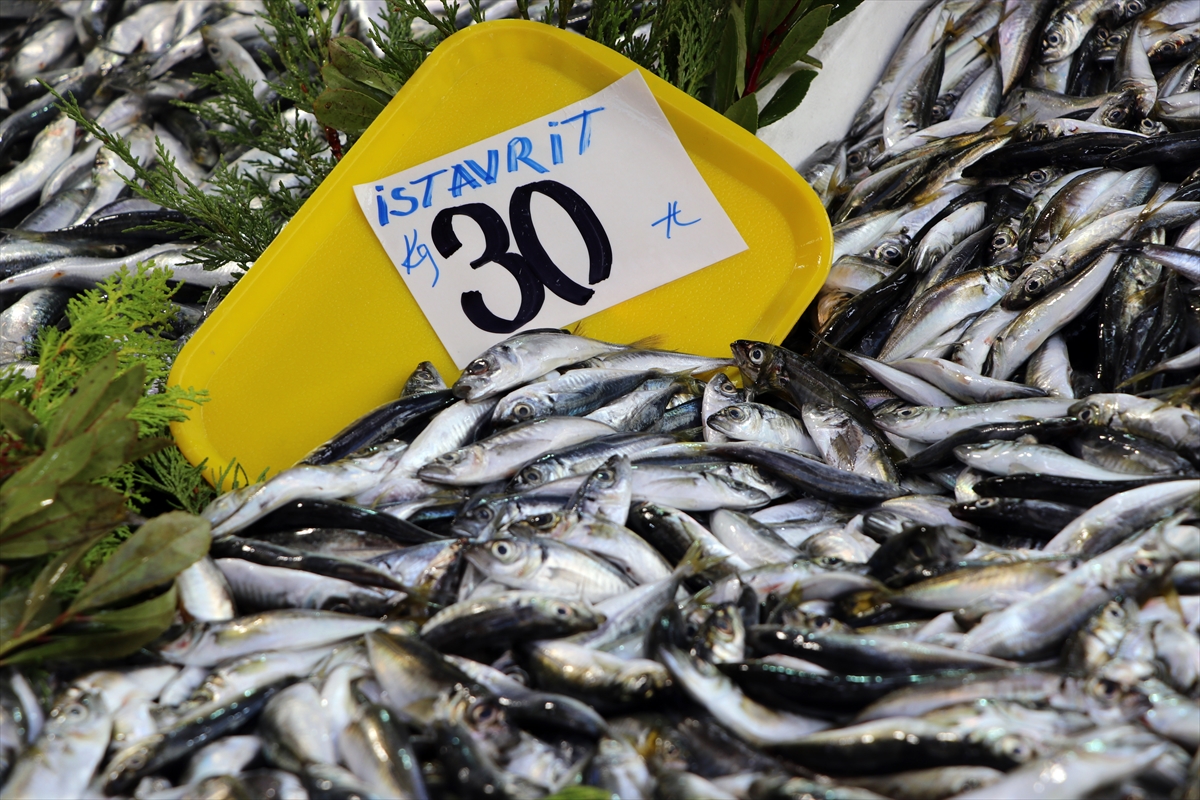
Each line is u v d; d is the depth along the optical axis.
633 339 2.55
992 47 3.75
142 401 2.06
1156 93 3.14
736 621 1.58
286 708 1.49
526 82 2.52
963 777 1.29
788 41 3.06
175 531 1.65
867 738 1.36
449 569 1.83
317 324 2.41
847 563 1.79
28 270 3.80
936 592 1.67
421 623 1.71
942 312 2.60
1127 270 2.36
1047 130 3.06
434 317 2.47
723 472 2.11
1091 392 2.27
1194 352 2.08
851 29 3.60
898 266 2.83
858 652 1.52
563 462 2.10
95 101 4.62
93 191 4.25
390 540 1.93
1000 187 3.03
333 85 2.97
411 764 1.36
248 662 1.61
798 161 3.61
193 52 4.66
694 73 2.96
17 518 1.62
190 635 1.65
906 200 3.18
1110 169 2.79
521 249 2.50
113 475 2.02
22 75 4.65
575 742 1.44
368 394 2.45
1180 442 1.92
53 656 1.58
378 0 4.58
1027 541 1.87
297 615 1.69
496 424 2.26
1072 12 3.54
